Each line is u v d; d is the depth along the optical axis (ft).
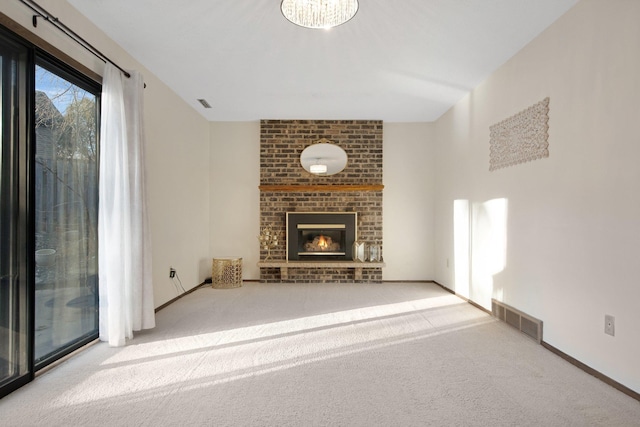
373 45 11.39
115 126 10.02
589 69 8.68
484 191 14.10
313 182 20.08
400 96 16.19
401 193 20.30
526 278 11.21
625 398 7.34
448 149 18.10
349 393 7.50
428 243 20.21
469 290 15.44
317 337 10.98
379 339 10.79
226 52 11.89
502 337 10.98
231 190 20.38
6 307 7.43
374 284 19.43
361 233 20.04
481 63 12.71
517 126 11.68
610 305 8.00
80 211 9.82
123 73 10.62
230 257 20.22
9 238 7.48
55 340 9.00
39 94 8.40
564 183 9.52
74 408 6.88
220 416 6.63
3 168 7.31
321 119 20.04
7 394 7.34
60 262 9.11
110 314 10.00
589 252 8.63
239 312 13.82
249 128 20.34
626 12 7.64
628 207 7.57
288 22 10.06
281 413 6.73
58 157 9.00
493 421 6.49
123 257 10.30
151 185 13.48
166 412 6.75
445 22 10.03
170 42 11.19
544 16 9.71
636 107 7.40
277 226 20.07
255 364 8.97
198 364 8.95
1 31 7.15
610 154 8.04
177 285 15.94
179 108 16.17
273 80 14.33
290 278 19.98
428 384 7.91
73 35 9.23
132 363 8.99
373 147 20.08
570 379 8.20
